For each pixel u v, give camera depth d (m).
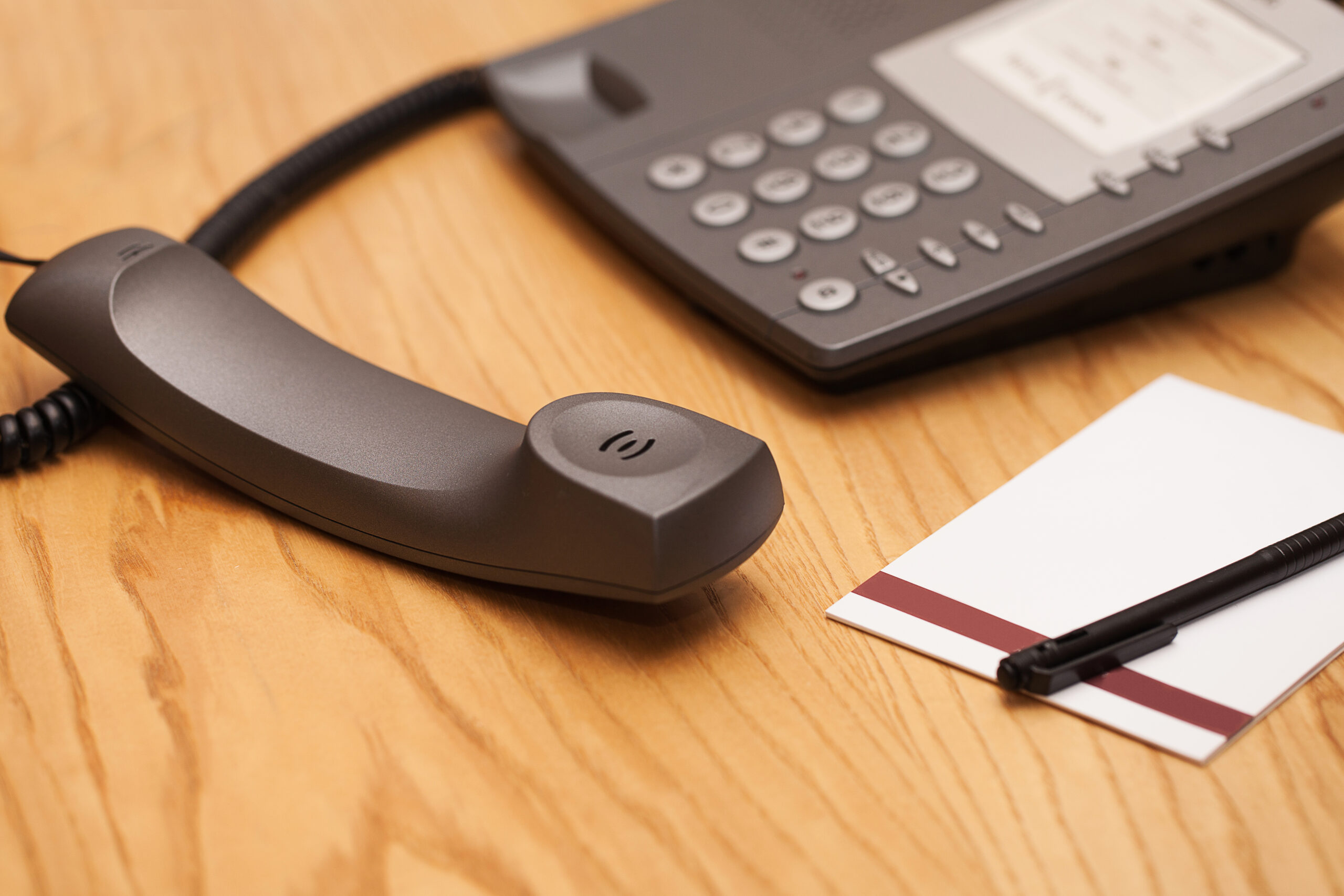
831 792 0.31
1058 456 0.42
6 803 0.31
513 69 0.61
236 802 0.31
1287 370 0.47
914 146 0.52
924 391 0.46
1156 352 0.48
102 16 0.77
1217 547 0.38
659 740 0.32
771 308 0.46
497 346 0.49
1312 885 0.28
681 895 0.28
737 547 0.33
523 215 0.59
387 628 0.36
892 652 0.35
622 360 0.49
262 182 0.56
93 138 0.64
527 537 0.34
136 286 0.41
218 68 0.71
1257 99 0.49
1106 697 0.33
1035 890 0.28
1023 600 0.36
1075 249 0.46
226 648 0.35
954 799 0.31
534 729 0.33
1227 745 0.32
